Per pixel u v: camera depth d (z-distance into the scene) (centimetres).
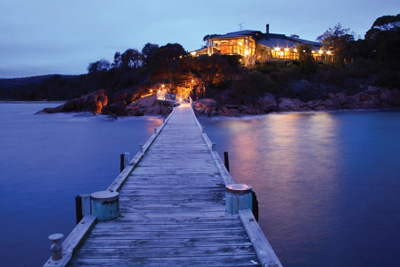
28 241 966
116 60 10006
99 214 616
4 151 2497
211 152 1264
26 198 1355
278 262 447
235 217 636
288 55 7981
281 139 2911
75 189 1488
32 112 8256
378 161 1992
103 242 532
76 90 15850
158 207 700
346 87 6669
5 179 1655
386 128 3644
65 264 456
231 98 5644
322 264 824
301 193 1372
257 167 1845
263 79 6169
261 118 4934
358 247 905
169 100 5606
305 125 4000
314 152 2294
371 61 7631
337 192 1380
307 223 1063
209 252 500
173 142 1577
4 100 17512
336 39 8156
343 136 3080
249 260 477
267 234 988
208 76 5838
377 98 6425
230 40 7269
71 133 3606
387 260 839
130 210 682
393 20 8844
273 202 1261
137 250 506
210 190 824
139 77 8381
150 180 916
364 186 1466
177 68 5975
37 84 18762
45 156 2283
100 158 2189
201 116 4912
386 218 1099
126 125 4394
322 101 6300
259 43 8125
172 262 471
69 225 1078
